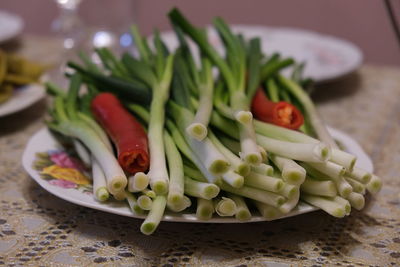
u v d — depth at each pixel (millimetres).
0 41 1314
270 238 743
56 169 802
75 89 889
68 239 733
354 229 762
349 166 718
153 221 686
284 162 725
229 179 699
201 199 711
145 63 890
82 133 796
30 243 726
